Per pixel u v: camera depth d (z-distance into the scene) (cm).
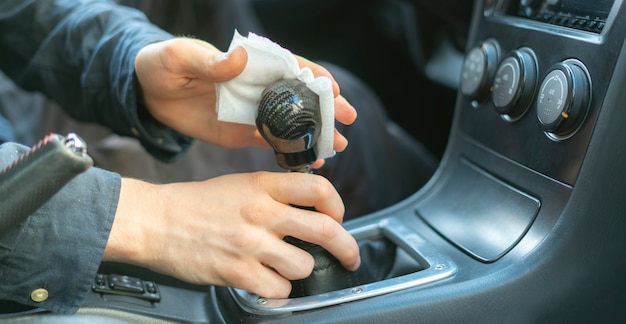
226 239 56
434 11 138
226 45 125
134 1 117
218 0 122
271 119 53
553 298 60
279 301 59
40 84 86
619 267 60
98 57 77
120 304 60
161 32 77
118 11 82
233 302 62
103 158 105
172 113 70
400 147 129
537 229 63
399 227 73
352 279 62
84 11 82
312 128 53
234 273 57
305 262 58
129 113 72
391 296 59
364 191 115
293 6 162
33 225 53
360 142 117
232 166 110
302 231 57
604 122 57
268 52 54
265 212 57
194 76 62
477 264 64
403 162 127
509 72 68
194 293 68
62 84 85
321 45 168
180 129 71
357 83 127
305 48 168
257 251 56
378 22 160
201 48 59
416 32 148
